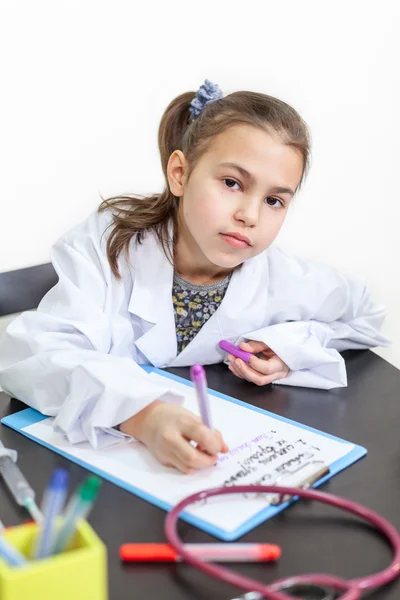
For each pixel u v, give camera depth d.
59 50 1.39
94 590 0.48
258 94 0.99
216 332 1.06
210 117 0.97
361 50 1.72
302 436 0.81
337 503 0.66
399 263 1.90
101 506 0.68
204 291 1.09
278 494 0.68
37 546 0.49
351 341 1.13
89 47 1.42
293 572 0.60
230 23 1.55
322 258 1.79
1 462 0.74
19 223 1.43
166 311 1.06
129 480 0.72
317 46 1.66
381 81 1.76
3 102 1.36
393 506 0.70
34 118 1.40
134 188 1.54
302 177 1.03
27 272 1.26
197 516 0.66
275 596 0.51
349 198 1.79
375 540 0.64
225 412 0.86
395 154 1.83
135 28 1.46
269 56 1.61
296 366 0.99
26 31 1.35
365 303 1.20
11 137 1.38
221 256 0.97
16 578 0.45
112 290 1.04
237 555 0.60
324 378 0.99
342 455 0.78
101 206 1.11
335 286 1.14
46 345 0.93
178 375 1.02
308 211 1.74
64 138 1.44
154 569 0.60
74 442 0.79
